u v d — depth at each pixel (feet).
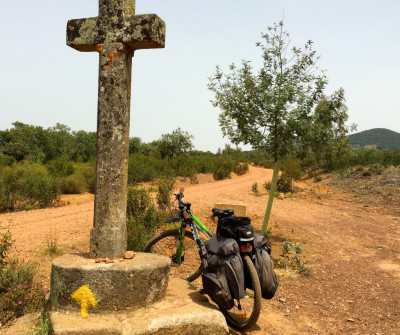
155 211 25.53
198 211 34.32
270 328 13.69
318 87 25.98
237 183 78.69
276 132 26.73
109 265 11.78
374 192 56.08
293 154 27.22
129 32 12.25
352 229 34.35
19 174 55.01
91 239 12.64
